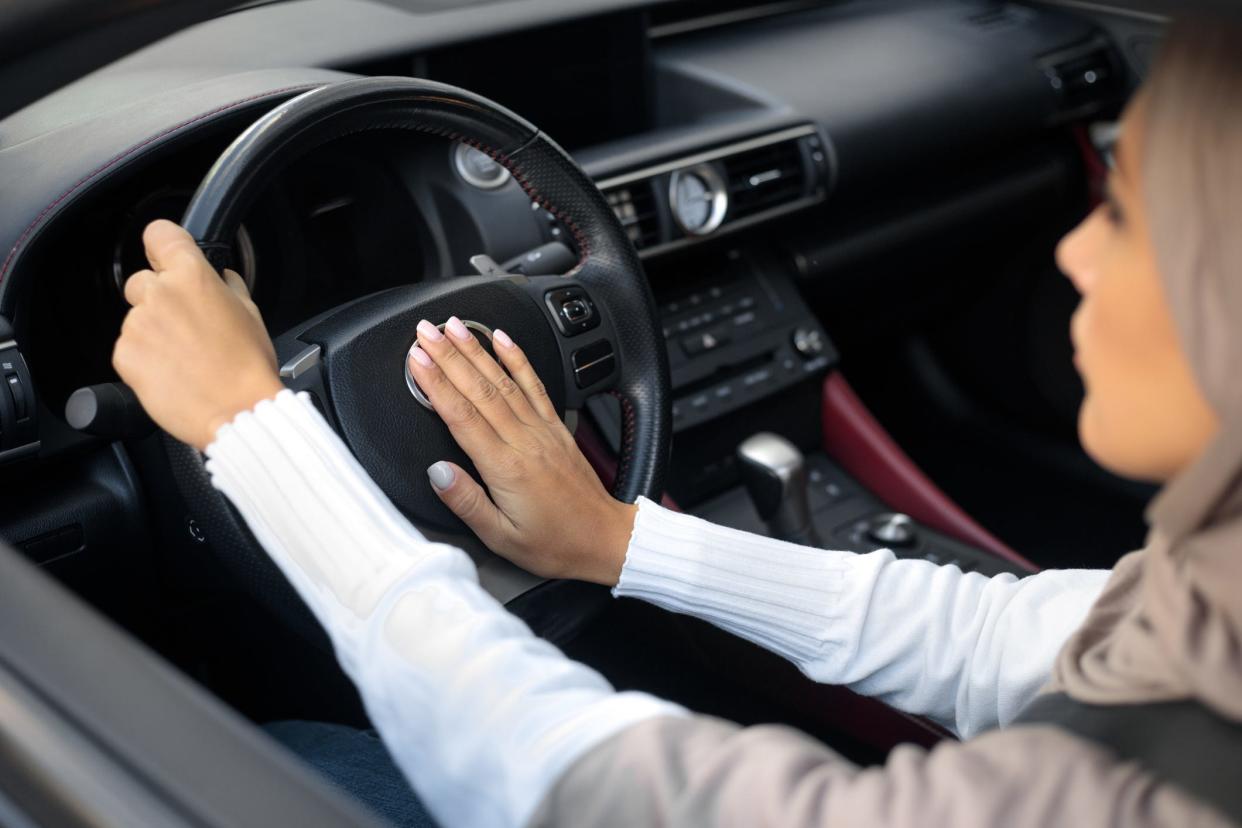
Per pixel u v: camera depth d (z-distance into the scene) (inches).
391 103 35.8
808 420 67.7
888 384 86.3
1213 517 16.4
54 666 20.5
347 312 35.8
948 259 76.4
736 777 17.7
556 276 39.9
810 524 58.6
